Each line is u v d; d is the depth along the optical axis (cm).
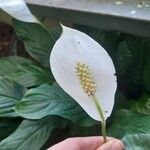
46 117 48
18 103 46
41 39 54
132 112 47
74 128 51
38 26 53
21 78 54
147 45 55
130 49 56
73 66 27
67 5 50
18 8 43
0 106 50
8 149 45
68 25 56
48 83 53
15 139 46
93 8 48
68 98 46
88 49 27
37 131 47
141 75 56
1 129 53
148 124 44
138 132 43
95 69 27
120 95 52
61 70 27
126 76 57
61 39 27
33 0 52
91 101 28
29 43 55
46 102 46
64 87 27
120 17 45
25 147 45
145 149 35
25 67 55
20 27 54
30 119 46
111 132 45
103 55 27
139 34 46
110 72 27
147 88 55
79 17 49
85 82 27
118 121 47
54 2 51
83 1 50
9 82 53
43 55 54
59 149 33
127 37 56
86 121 46
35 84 53
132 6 47
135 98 56
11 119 53
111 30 49
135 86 57
